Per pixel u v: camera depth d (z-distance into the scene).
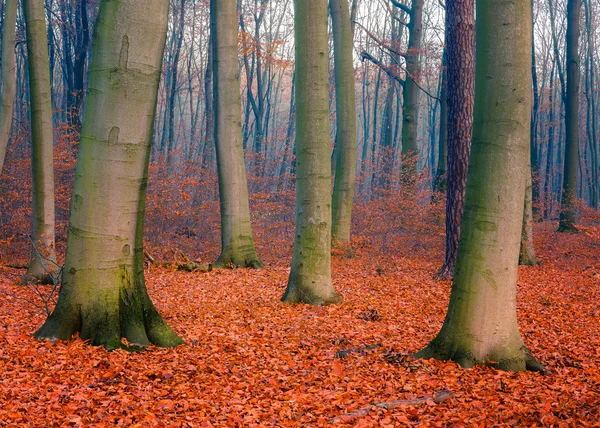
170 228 15.55
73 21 26.89
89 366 5.15
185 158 20.33
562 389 4.85
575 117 21.98
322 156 9.17
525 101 5.45
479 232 5.65
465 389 4.93
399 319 8.16
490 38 5.46
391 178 19.91
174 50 36.34
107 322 5.91
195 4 32.81
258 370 5.45
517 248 5.66
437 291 10.50
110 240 5.95
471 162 5.73
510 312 5.67
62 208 16.75
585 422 3.85
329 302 9.16
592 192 37.84
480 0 5.56
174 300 9.15
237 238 13.48
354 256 15.20
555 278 12.20
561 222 21.75
